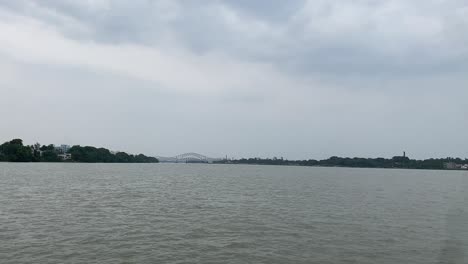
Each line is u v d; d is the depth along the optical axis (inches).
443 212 1470.2
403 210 1535.4
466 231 1062.4
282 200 1883.6
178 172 6038.4
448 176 6599.4
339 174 6569.9
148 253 802.2
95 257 759.7
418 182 4153.5
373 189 2834.6
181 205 1587.1
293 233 1032.8
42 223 1075.9
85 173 4362.7
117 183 2883.9
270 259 783.1
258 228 1097.4
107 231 995.9
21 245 826.2
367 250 858.8
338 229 1097.4
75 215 1232.2
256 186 2952.8
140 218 1218.0
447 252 837.8
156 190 2349.9
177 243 893.8
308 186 3065.9
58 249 805.9
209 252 825.5
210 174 5506.9
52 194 1894.7
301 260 779.4
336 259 789.2
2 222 1072.8
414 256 810.8
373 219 1286.9
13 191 1993.1
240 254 814.5
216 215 1326.3
